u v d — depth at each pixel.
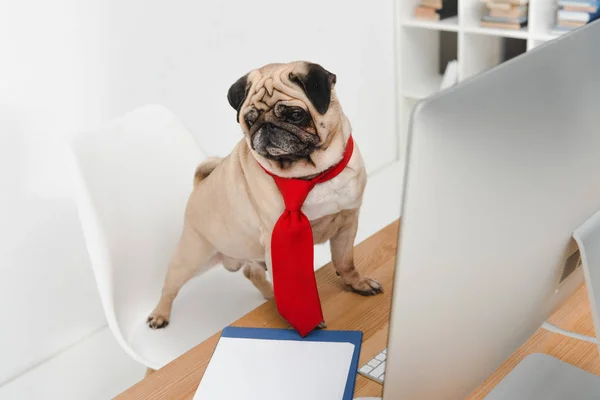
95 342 2.46
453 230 0.62
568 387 0.97
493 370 0.83
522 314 0.79
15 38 2.09
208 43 2.60
